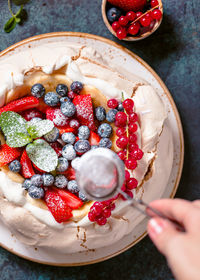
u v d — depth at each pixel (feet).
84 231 1.48
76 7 1.80
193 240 0.74
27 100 1.45
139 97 1.52
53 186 1.47
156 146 1.51
